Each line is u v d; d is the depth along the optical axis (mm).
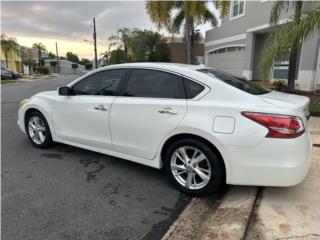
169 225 2936
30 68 59312
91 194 3551
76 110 4484
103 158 4785
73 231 2803
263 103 3098
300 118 3057
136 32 32594
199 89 3428
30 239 2674
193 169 3451
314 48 12078
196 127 3260
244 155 3057
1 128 6898
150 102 3664
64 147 5324
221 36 21375
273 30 8062
